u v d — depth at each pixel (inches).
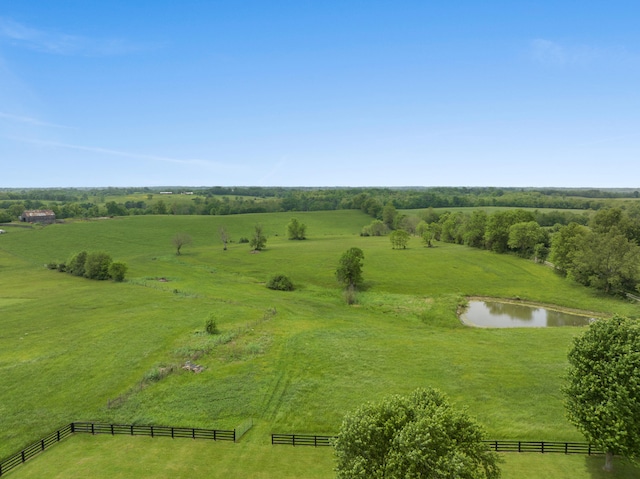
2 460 958.4
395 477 636.7
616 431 786.8
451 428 698.8
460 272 3065.9
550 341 1684.3
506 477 853.2
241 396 1249.4
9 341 1727.4
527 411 1129.4
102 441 1038.4
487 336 1776.6
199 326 1915.6
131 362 1503.4
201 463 932.6
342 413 1144.2
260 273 3257.9
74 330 1863.9
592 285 2465.6
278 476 880.3
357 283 2733.8
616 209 3029.0
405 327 1945.1
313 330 1849.2
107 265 3142.2
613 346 845.8
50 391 1289.4
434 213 6151.6
